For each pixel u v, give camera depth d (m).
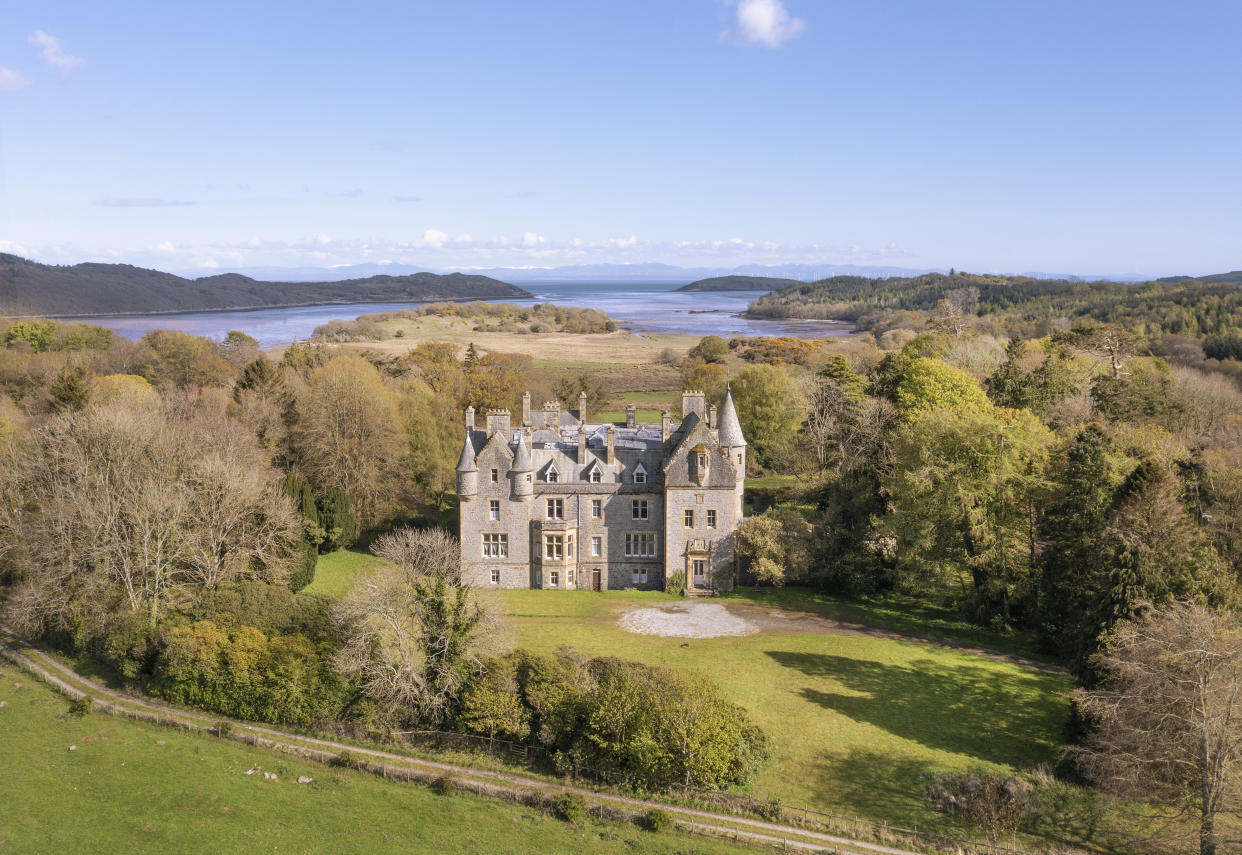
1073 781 47.72
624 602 79.00
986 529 73.25
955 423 76.50
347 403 96.12
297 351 148.38
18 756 48.62
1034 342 143.88
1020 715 56.06
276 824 42.59
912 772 48.72
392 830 42.41
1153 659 43.97
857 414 104.69
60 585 65.62
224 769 47.94
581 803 44.41
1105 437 78.00
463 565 80.00
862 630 72.12
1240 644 41.88
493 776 47.97
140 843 40.69
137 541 65.62
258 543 73.75
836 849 41.28
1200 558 55.78
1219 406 114.38
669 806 45.22
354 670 52.69
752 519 83.50
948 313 181.25
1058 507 68.50
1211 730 39.94
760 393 126.56
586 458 84.19
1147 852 41.91
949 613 77.69
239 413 105.69
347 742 51.78
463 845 41.25
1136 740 43.41
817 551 82.44
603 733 48.12
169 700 56.59
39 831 41.31
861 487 84.38
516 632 68.50
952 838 42.28
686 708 47.50
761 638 69.06
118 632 59.75
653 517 83.69
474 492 83.19
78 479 70.62
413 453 104.50
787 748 51.09
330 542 88.75
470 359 177.75
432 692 52.47
